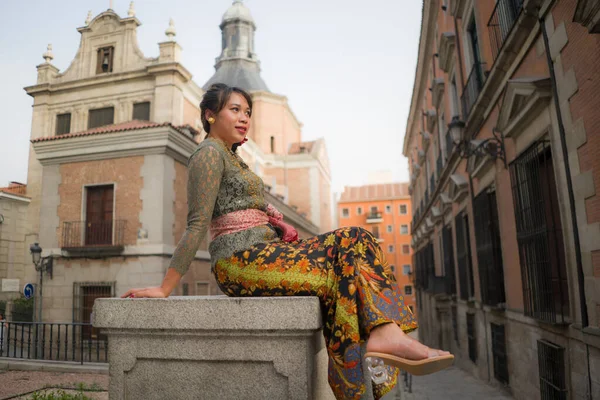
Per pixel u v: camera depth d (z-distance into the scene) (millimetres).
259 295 1995
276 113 36250
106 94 19344
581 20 3771
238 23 41219
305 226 31875
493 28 7473
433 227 18781
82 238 14195
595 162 4031
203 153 2062
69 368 7660
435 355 1492
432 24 15008
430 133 18094
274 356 1871
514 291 7062
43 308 14023
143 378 2051
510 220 7039
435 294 15867
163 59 18594
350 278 1782
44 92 20250
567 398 4879
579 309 4527
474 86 8828
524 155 5949
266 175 35031
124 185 14125
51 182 14828
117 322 2070
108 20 20109
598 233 4043
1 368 8086
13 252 19406
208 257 16469
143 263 13500
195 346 1979
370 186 60938
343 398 1721
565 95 4562
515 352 7207
